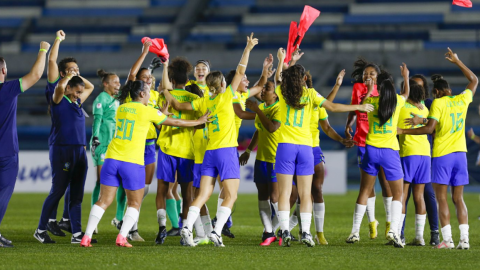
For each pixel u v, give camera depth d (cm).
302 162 2433
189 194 2647
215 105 2398
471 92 2538
